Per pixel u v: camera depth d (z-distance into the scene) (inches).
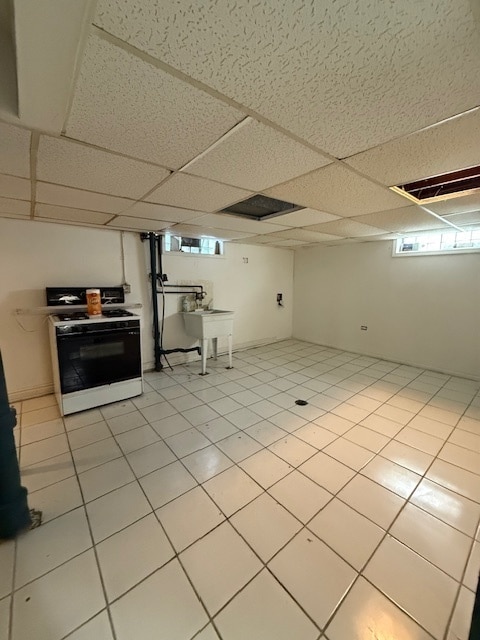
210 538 55.7
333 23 27.0
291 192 77.2
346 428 96.3
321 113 41.9
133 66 32.2
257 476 73.0
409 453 82.5
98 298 114.0
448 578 48.3
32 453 82.0
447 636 40.1
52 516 60.6
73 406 104.0
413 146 52.0
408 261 161.5
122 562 51.0
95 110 40.3
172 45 29.5
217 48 30.0
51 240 118.0
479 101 38.7
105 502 64.5
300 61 31.8
